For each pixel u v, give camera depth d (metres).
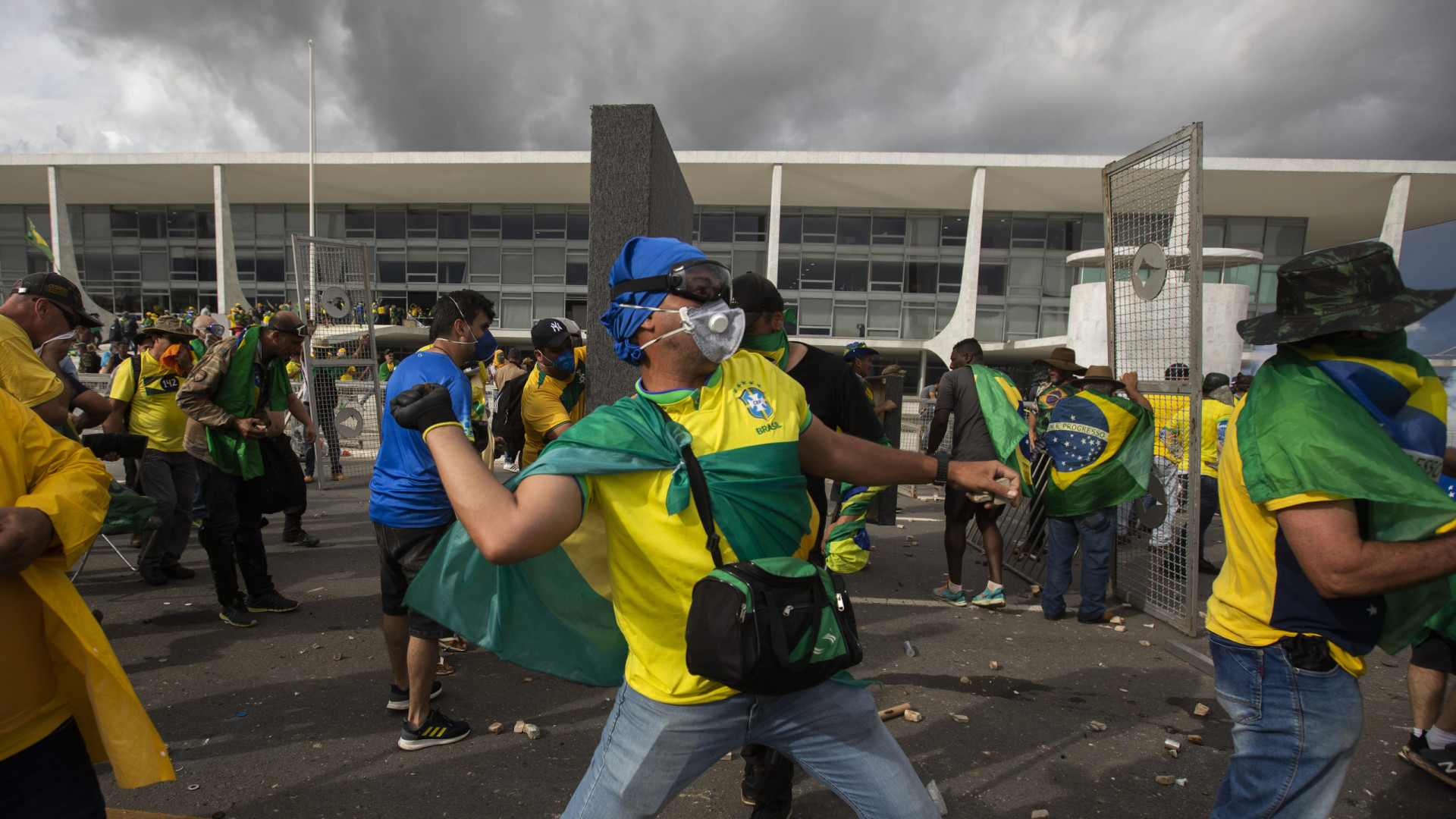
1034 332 30.42
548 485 1.34
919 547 7.20
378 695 3.53
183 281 32.06
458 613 1.72
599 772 1.52
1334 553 1.54
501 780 2.81
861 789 1.50
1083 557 4.91
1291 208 28.98
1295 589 1.73
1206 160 25.47
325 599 5.00
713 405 1.51
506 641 1.73
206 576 5.45
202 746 3.02
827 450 1.71
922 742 3.20
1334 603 1.69
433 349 3.27
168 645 4.11
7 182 29.55
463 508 1.31
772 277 27.69
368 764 2.90
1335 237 33.12
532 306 31.61
